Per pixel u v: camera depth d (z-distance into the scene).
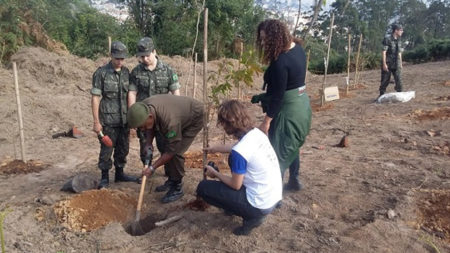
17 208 4.20
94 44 20.17
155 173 5.32
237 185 3.30
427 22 46.62
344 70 24.19
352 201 4.27
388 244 3.40
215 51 22.00
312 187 4.64
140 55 4.50
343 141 6.44
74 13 23.09
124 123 4.76
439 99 9.61
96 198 4.18
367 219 3.87
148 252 3.41
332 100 11.09
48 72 12.05
